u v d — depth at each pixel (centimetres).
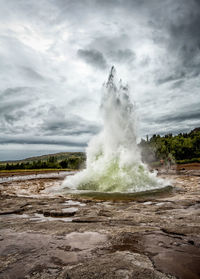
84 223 436
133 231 370
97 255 271
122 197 819
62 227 401
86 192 972
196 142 6431
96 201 745
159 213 529
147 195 851
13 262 257
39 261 258
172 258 259
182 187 1066
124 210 576
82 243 315
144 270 227
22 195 932
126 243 312
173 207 599
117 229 384
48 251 288
